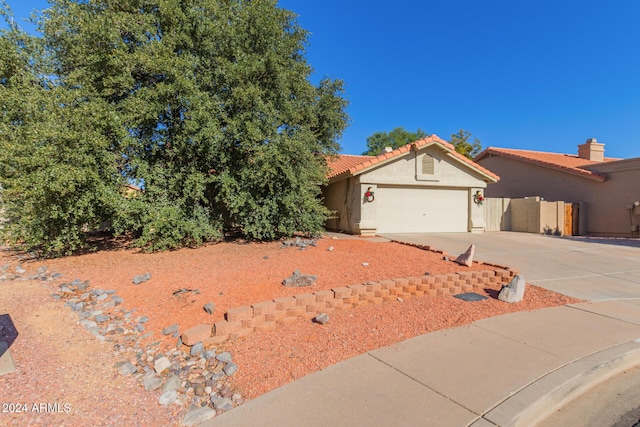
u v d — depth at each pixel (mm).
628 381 3918
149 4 10242
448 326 5051
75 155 7969
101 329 4879
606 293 6988
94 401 3277
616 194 17016
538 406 3211
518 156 21438
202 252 9445
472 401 3207
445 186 15453
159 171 9641
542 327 5078
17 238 8836
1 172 8375
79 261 8680
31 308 5629
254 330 4691
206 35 10102
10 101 8516
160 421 3010
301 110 11844
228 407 3176
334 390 3391
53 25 9461
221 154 10062
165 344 4410
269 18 10586
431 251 9594
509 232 17000
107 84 9352
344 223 15430
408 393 3332
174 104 9578
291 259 8312
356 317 5242
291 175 10234
